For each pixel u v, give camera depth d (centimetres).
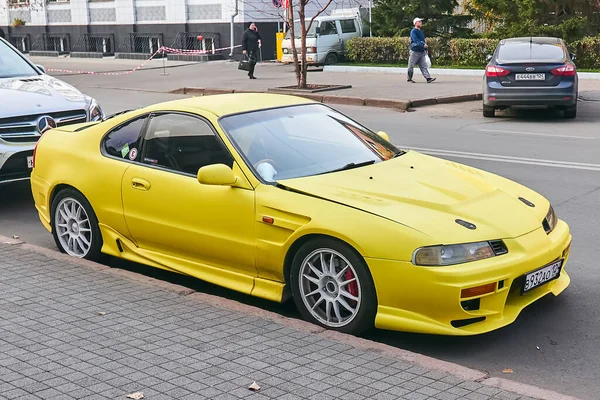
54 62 3628
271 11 3344
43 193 709
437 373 438
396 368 445
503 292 494
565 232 567
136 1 3728
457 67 2636
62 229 704
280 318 526
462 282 476
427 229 490
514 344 516
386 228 494
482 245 493
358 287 505
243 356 463
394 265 487
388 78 2462
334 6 3481
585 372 474
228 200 564
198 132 607
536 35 2606
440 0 3002
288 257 542
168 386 423
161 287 593
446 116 1698
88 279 615
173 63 3300
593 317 559
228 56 3391
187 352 470
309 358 460
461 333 482
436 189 549
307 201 531
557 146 1266
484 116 1670
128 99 2130
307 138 615
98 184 655
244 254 563
